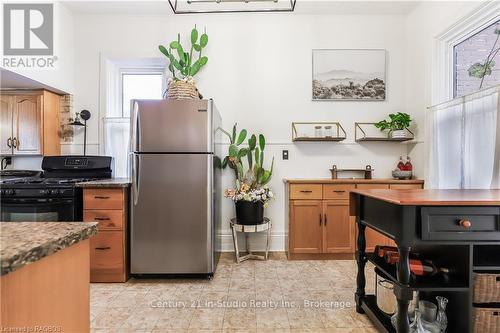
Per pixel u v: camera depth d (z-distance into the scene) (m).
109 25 3.43
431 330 1.57
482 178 2.23
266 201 3.07
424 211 1.36
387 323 1.71
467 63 2.71
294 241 3.02
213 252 2.60
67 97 3.36
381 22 3.47
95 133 3.42
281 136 3.47
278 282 2.50
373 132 3.47
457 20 2.64
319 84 3.46
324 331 1.78
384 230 1.58
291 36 3.46
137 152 2.52
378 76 3.47
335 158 3.47
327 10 3.38
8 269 0.55
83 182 2.57
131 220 2.54
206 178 2.54
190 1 2.24
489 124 2.17
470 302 1.45
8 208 2.48
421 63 3.20
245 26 3.45
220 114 3.41
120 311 2.03
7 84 2.98
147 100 2.52
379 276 1.86
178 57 3.42
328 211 3.01
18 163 3.36
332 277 2.60
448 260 1.59
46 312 0.71
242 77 3.46
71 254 0.81
